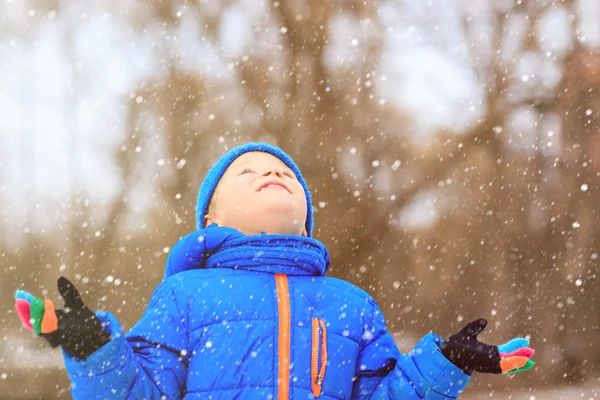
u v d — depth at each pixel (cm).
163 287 332
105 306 1777
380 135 1677
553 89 1822
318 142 1630
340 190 1609
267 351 314
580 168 1838
